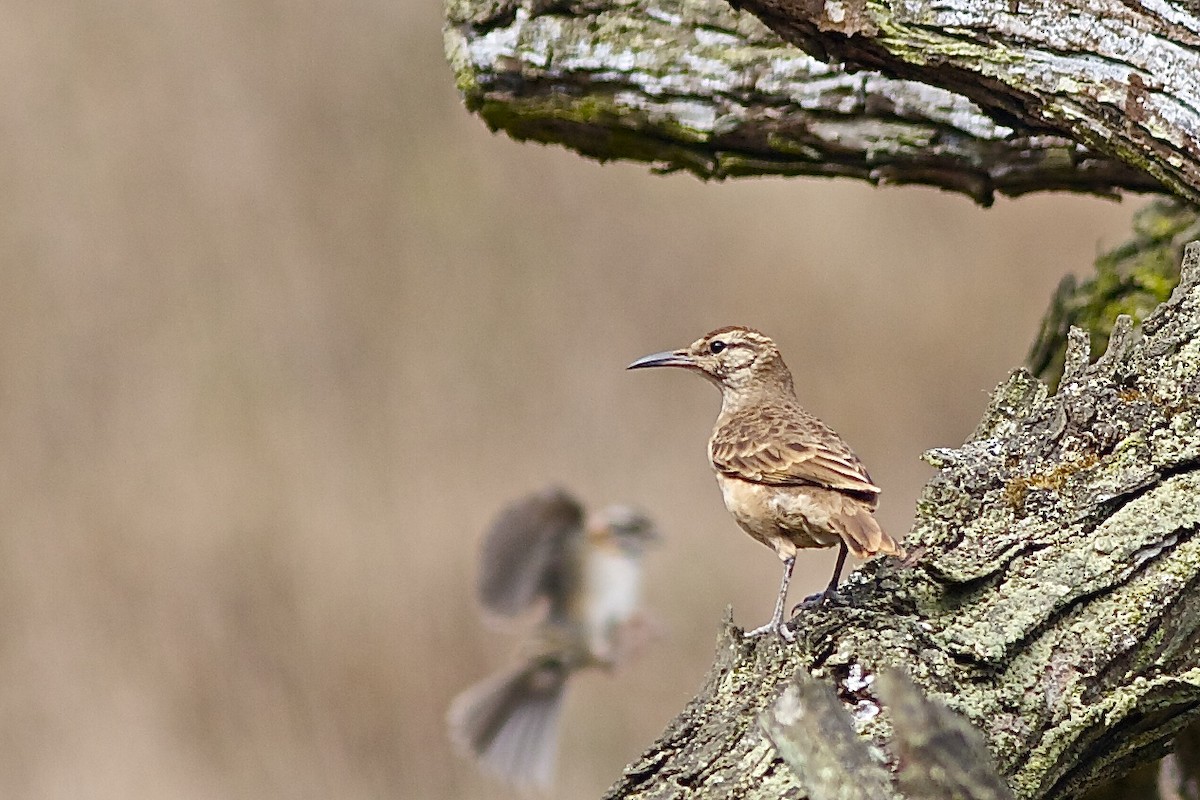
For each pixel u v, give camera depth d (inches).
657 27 311.9
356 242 752.3
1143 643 219.0
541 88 318.0
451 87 785.6
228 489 658.2
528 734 442.6
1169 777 319.9
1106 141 263.0
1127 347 252.1
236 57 788.6
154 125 772.0
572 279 746.8
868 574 234.5
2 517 644.1
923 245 746.2
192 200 757.3
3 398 692.7
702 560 629.3
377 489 664.4
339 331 729.0
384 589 618.8
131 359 714.2
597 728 567.8
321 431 687.7
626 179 771.4
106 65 780.6
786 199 762.8
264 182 765.3
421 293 740.7
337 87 787.4
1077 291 339.6
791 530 287.7
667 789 211.6
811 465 282.2
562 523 429.7
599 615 434.0
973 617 221.5
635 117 315.9
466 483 671.8
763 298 732.7
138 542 632.4
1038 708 214.7
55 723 577.3
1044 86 262.5
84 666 592.4
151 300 733.9
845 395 695.1
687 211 764.0
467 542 637.9
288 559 622.8
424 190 765.9
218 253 745.6
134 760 565.6
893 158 311.7
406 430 692.1
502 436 697.6
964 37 262.7
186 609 610.5
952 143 307.9
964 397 693.9
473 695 444.1
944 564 223.5
